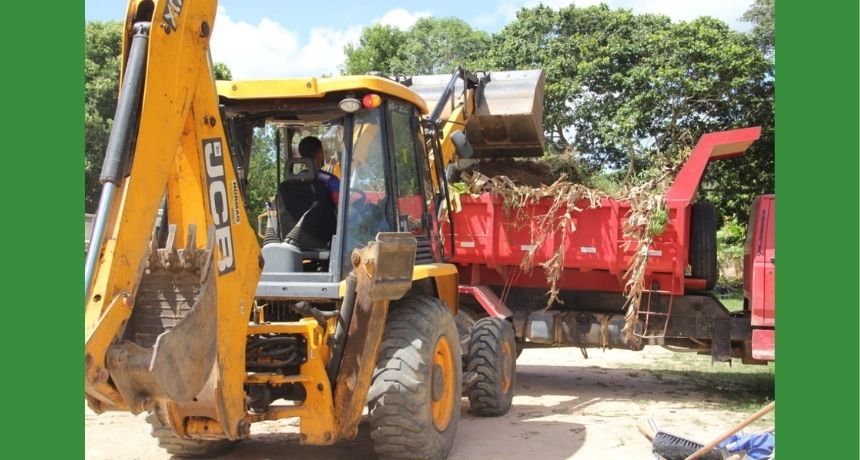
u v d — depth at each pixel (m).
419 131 6.96
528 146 10.71
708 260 9.50
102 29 23.11
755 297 8.74
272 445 7.02
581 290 9.88
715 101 19.98
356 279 5.79
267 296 6.05
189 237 4.61
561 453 6.79
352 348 5.78
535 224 9.41
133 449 6.84
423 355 5.94
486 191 9.66
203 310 4.54
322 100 6.25
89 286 4.16
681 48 19.95
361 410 5.86
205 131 5.02
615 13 21.55
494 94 10.41
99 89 22.05
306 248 6.34
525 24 21.94
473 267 9.88
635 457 6.66
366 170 6.20
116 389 4.38
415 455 5.93
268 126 6.68
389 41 33.91
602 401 9.18
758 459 5.97
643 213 8.98
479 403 8.12
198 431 5.66
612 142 19.75
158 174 4.53
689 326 9.34
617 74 20.16
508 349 8.43
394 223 6.26
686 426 7.87
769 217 8.78
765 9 22.33
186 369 4.41
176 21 4.66
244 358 5.42
